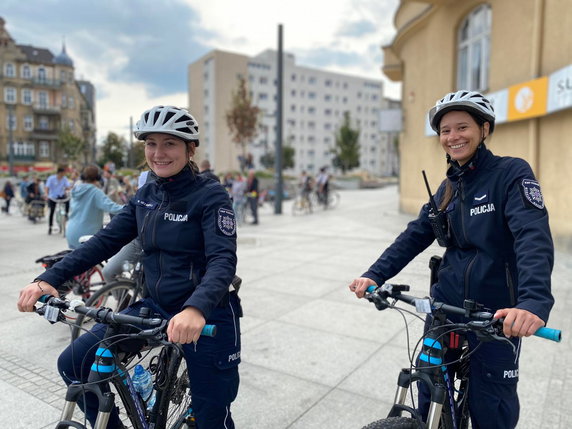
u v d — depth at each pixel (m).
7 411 2.90
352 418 2.81
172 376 1.97
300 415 2.85
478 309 1.56
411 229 2.08
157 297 1.92
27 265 7.14
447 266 1.88
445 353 1.81
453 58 11.47
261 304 5.08
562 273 5.99
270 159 69.88
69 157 51.59
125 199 9.23
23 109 60.25
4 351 3.83
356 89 91.69
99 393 1.69
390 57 16.59
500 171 1.72
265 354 3.74
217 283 1.69
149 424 1.92
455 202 1.82
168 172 1.87
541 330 1.36
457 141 1.79
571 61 7.40
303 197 16.48
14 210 19.72
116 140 32.66
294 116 83.44
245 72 74.94
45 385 3.25
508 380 1.76
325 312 4.78
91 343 1.89
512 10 8.95
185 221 1.87
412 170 13.84
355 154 59.38
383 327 4.33
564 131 7.54
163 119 1.81
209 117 74.38
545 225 1.58
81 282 4.51
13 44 60.28
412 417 1.78
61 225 11.13
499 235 1.71
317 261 7.38
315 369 3.46
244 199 13.09
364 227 11.60
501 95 9.16
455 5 11.14
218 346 1.92
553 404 2.90
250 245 9.02
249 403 2.98
